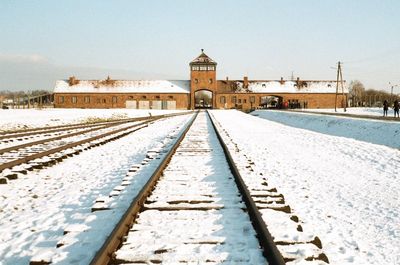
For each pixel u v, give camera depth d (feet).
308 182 32.83
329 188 30.89
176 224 17.72
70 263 14.06
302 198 26.99
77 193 26.86
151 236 16.16
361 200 27.30
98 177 32.65
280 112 183.11
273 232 16.47
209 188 24.67
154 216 18.80
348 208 25.09
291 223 17.75
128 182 26.91
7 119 101.91
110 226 17.98
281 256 12.71
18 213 22.49
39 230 19.11
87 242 15.89
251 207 18.54
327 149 56.39
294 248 14.90
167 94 294.05
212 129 78.28
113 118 151.74
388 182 33.91
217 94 297.33
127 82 302.25
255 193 23.21
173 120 127.65
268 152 51.06
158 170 28.30
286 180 33.32
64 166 38.11
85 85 298.56
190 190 24.04
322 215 23.04
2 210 23.07
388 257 17.20
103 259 13.03
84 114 150.92
